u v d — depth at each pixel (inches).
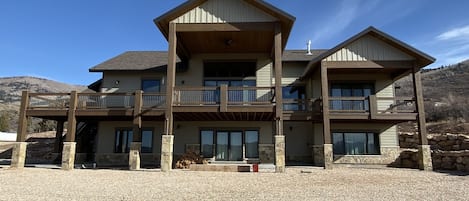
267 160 640.4
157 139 673.0
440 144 682.8
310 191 298.4
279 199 256.7
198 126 664.4
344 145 672.4
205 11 545.0
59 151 682.8
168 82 526.9
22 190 297.9
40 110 565.3
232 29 536.7
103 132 684.1
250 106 523.8
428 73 2293.3
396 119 585.3
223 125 660.1
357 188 318.3
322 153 657.0
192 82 671.8
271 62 671.1
